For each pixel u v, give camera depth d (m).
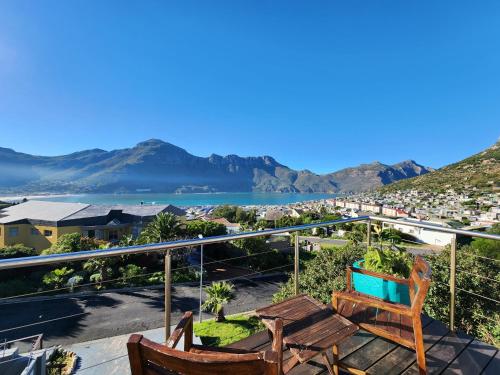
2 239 32.62
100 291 17.48
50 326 12.91
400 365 1.90
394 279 2.22
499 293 5.44
